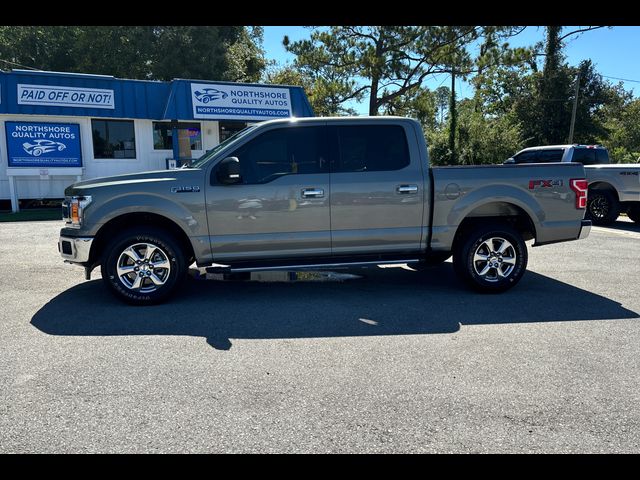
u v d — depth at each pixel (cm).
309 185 546
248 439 282
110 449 271
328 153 557
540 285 634
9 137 1423
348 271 717
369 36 2577
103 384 347
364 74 2572
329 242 559
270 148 553
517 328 469
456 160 2625
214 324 477
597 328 469
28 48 3081
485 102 3947
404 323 482
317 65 2711
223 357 396
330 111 2777
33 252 835
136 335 446
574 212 593
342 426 295
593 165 1230
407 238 570
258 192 538
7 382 349
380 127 568
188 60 2788
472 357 397
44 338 436
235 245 544
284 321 487
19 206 1530
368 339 438
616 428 295
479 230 576
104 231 542
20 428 291
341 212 553
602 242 973
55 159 1491
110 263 522
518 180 577
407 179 562
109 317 497
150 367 376
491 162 2631
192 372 367
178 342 429
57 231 1066
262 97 1731
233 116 1681
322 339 438
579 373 368
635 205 1178
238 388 342
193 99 1625
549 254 849
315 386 345
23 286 621
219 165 541
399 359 393
